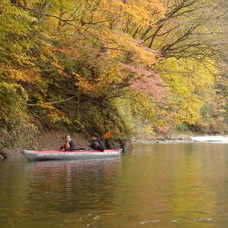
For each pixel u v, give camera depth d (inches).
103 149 1037.8
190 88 1243.2
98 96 1200.8
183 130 2652.6
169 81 1189.7
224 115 2871.6
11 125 978.7
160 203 465.4
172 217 406.3
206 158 1053.8
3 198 483.8
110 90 1141.1
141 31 1179.9
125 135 1371.8
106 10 893.8
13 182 598.2
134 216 407.8
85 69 1098.1
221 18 1117.1
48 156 917.8
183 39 1154.7
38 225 374.6
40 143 1071.6
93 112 1273.4
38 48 892.0
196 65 1213.7
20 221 386.3
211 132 2866.6
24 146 1006.4
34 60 924.6
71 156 957.2
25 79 870.4
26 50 863.7
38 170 741.3
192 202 472.7
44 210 427.2
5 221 386.3
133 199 485.1
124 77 1029.8
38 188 550.3
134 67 967.6
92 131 1258.0
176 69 1194.0
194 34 1136.8
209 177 672.4
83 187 561.6
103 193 518.9
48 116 1081.4
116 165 850.8
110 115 1317.7
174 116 1238.3
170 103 1208.2
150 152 1284.4
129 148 1402.6
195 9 1123.3
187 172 738.2
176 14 1167.6
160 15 1008.2
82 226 372.8
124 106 1405.0
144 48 950.4
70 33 959.6
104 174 698.2
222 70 1175.0
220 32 1131.3
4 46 780.6
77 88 1156.5
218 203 467.8
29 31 852.0
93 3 924.0
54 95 1160.2
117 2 865.5
